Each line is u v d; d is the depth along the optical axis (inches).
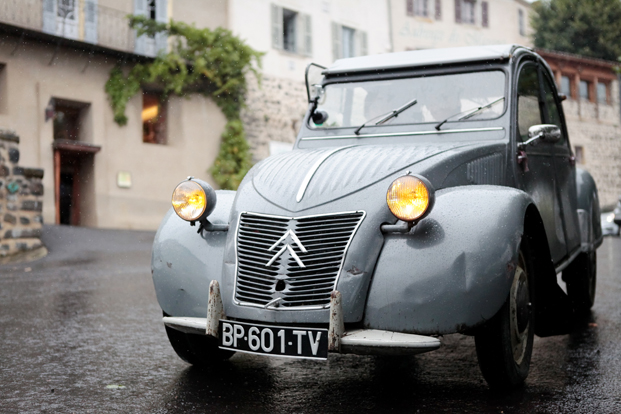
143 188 818.2
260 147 938.1
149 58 818.2
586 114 1457.9
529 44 1507.1
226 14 907.4
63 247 561.0
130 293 304.0
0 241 484.7
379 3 1093.8
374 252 128.6
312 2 995.9
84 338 200.5
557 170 200.2
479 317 123.5
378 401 135.7
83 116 784.9
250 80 928.3
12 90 724.0
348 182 137.2
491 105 171.9
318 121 189.6
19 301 278.1
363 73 191.3
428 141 170.4
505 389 140.9
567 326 169.8
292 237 131.4
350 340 119.8
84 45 762.2
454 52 186.9
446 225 128.0
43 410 130.0
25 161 726.5
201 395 140.3
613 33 1533.0
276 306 128.3
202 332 135.0
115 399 137.3
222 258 142.1
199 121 876.6
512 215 130.6
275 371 162.4
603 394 139.3
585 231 226.7
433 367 166.6
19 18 733.3
